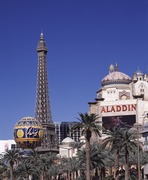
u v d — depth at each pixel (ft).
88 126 360.28
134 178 475.31
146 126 568.82
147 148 538.47
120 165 515.50
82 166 530.68
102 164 465.47
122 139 399.03
